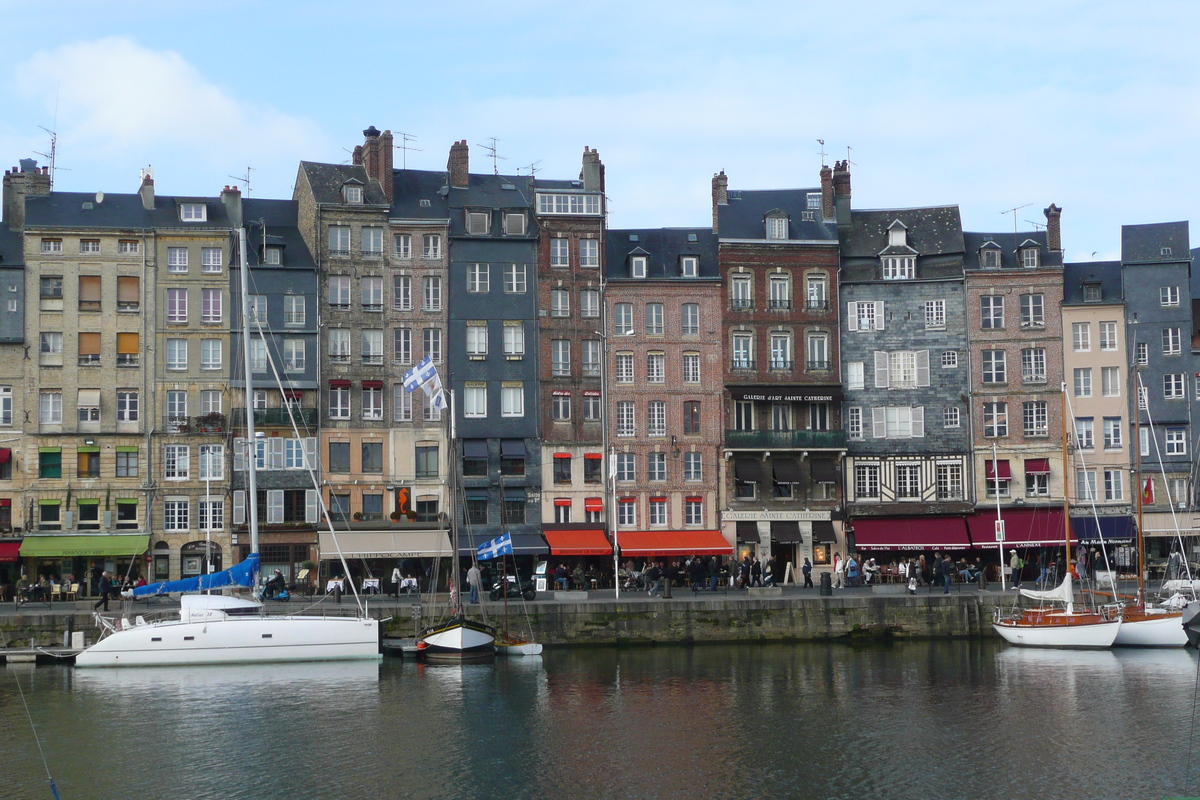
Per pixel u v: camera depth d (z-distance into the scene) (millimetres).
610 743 43781
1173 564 75000
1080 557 72438
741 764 41500
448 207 78438
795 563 79125
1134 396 79625
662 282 79188
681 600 63094
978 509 79062
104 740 44312
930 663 57500
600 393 78438
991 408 80000
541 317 78125
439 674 54875
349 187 76688
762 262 80188
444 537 74688
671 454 78500
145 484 73125
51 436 72625
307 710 48219
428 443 76375
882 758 42094
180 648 56250
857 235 82438
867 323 80750
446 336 77250
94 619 59562
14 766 41438
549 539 75625
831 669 56094
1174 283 80000
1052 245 81625
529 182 81500
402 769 41031
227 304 74812
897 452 79875
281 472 74438
